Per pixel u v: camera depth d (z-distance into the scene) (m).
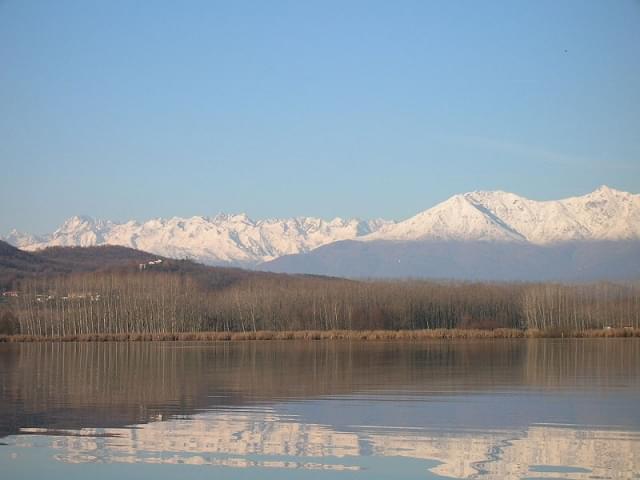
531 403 50.56
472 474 32.22
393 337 142.50
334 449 36.66
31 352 112.94
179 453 35.94
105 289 174.88
